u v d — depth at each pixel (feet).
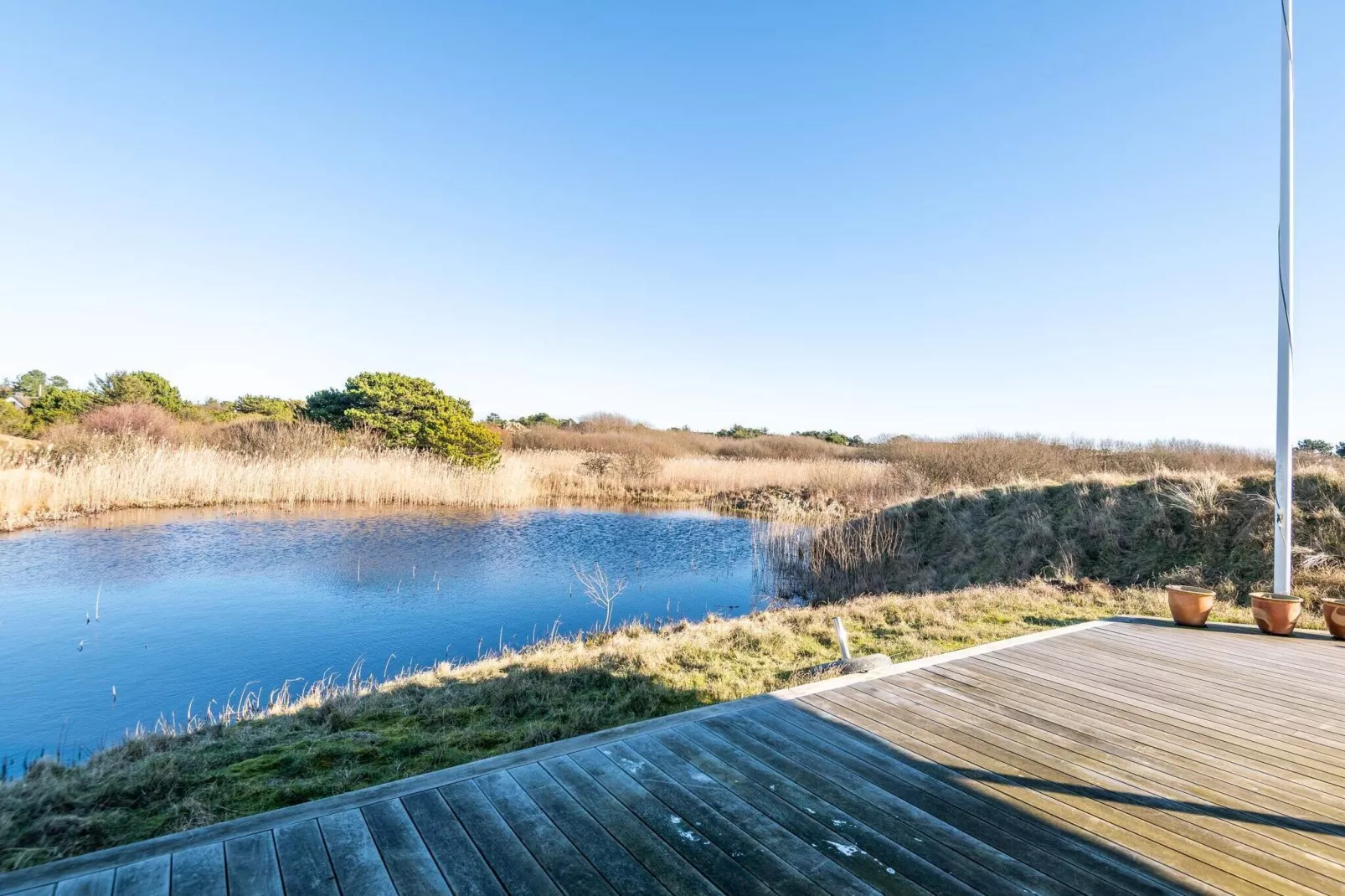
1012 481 50.11
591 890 7.17
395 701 16.49
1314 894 7.29
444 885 7.20
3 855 9.17
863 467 77.87
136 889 7.03
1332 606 19.04
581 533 54.29
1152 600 28.04
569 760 10.32
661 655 20.12
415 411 82.94
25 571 35.37
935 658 16.51
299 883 7.18
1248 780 10.02
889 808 9.02
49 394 79.77
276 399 104.58
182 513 54.13
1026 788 9.66
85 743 16.93
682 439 139.95
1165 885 7.44
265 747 13.57
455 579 36.96
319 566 38.45
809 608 29.48
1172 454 59.31
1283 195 20.92
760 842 8.16
